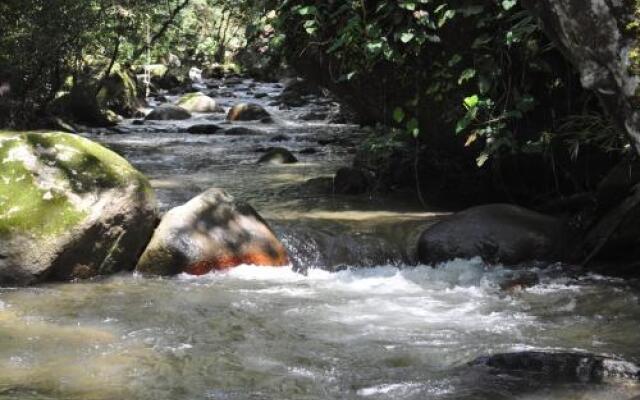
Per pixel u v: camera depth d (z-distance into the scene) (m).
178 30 25.84
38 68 12.48
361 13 6.71
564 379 3.40
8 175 5.18
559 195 6.86
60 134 5.49
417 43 6.50
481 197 7.60
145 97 20.48
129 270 5.39
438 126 7.04
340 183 8.09
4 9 11.77
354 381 3.50
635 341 4.07
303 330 4.24
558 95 6.47
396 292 5.08
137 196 5.39
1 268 4.94
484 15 6.28
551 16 2.41
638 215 5.53
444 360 3.77
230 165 10.17
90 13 13.12
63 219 5.09
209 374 3.58
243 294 4.95
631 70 2.21
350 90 7.56
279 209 7.14
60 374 3.53
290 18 7.46
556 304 4.77
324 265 5.78
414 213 7.04
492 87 6.45
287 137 13.76
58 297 4.75
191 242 5.40
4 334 4.05
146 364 3.69
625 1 2.18
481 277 5.41
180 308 4.60
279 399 3.30
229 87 25.41
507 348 3.95
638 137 2.27
